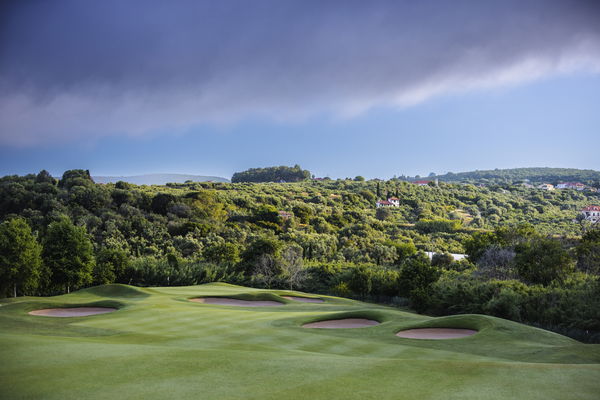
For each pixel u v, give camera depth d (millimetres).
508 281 42812
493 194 178625
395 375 12500
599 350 19344
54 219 79750
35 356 13430
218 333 24156
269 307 40344
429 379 12164
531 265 47094
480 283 43688
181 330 24938
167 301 39562
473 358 18891
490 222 133625
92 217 84125
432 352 20109
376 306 50656
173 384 11148
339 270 69438
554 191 186250
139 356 13961
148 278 61969
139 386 10898
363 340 22797
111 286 45906
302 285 67562
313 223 116750
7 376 11336
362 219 125688
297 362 13828
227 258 73375
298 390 10930
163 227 87562
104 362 13039
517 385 11711
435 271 48125
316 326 28734
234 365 13203
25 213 83875
